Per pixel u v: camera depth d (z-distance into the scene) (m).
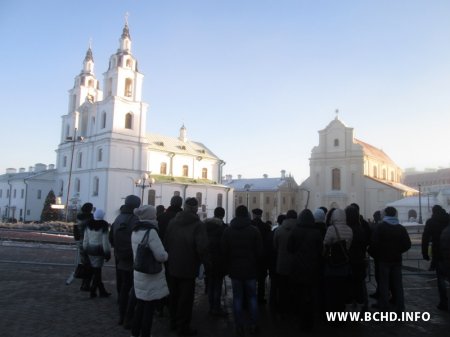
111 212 51.25
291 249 8.08
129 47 57.03
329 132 72.56
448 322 8.77
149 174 55.75
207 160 69.38
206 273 9.38
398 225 9.15
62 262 15.22
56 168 64.06
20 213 64.19
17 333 7.27
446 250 8.66
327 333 7.95
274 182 79.69
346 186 69.94
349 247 8.36
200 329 8.05
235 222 7.96
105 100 54.94
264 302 10.41
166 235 7.88
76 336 7.25
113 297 10.25
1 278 12.19
